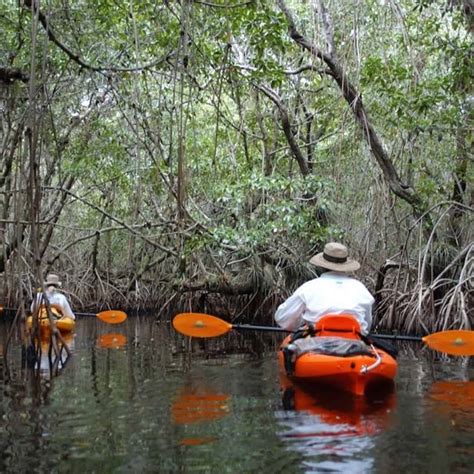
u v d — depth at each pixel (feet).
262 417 14.02
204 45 29.76
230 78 30.66
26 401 15.79
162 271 50.34
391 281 37.58
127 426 13.29
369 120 36.29
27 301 37.70
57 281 35.68
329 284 19.16
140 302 50.85
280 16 28.27
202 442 12.14
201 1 24.36
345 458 11.18
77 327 37.88
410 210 38.04
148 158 42.80
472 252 32.14
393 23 37.29
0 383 18.33
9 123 31.09
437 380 18.65
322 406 15.02
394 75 33.37
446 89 32.09
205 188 45.98
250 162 44.75
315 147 44.04
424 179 36.50
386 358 17.72
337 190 38.78
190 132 44.93
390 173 34.83
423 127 32.53
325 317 18.39
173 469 10.68
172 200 43.34
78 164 39.47
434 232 33.76
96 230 39.81
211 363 22.25
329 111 42.68
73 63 32.50
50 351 23.03
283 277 42.19
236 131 45.21
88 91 35.37
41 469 10.72
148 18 29.81
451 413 14.30
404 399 15.87
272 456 11.27
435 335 22.08
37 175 23.11
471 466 10.77
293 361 18.28
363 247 38.91
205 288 42.57
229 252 42.96
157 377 19.26
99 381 18.60
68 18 27.40
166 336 32.40
